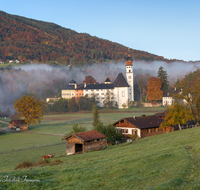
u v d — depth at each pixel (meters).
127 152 39.28
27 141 89.81
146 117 79.62
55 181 24.44
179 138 45.06
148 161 27.64
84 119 158.62
